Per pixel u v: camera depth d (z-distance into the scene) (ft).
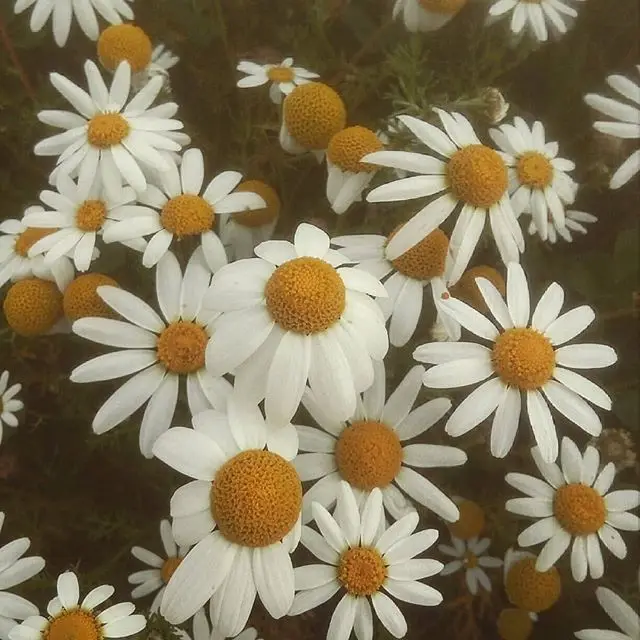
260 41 0.74
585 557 0.51
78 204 0.51
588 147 0.71
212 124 0.72
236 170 0.65
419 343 0.52
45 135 0.68
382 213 0.54
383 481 0.44
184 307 0.45
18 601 0.44
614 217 0.73
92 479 0.64
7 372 0.57
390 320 0.48
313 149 0.56
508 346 0.44
